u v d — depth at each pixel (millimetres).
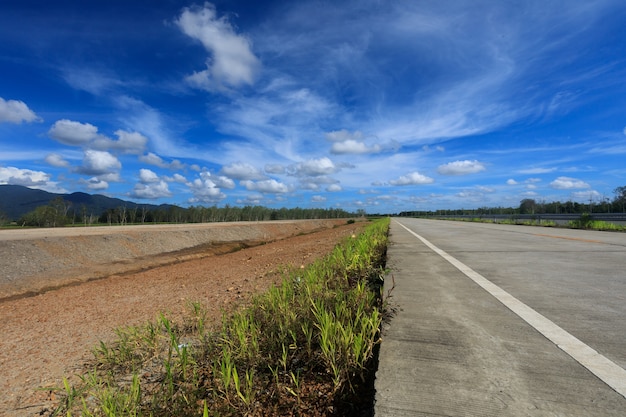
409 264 6676
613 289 4367
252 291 6320
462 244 10555
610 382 2041
